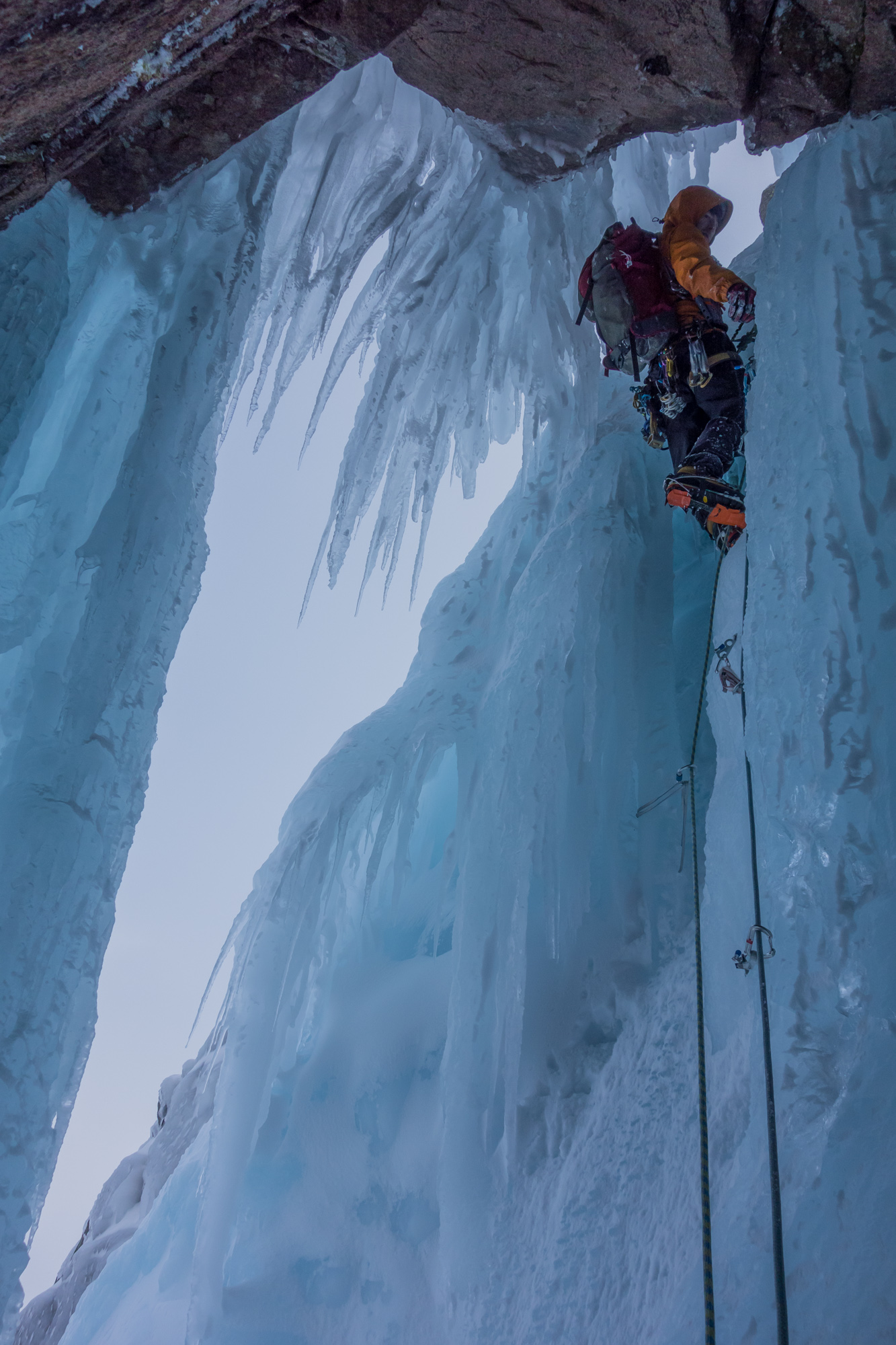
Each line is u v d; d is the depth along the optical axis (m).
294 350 4.32
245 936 4.32
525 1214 3.24
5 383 3.25
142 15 2.55
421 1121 3.86
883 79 2.84
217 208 3.75
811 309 2.71
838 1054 2.08
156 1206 4.66
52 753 3.24
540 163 3.93
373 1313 3.48
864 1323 1.68
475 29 3.14
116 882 3.30
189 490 3.63
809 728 2.32
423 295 4.27
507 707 4.15
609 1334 2.57
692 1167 2.62
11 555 3.42
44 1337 5.08
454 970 3.84
